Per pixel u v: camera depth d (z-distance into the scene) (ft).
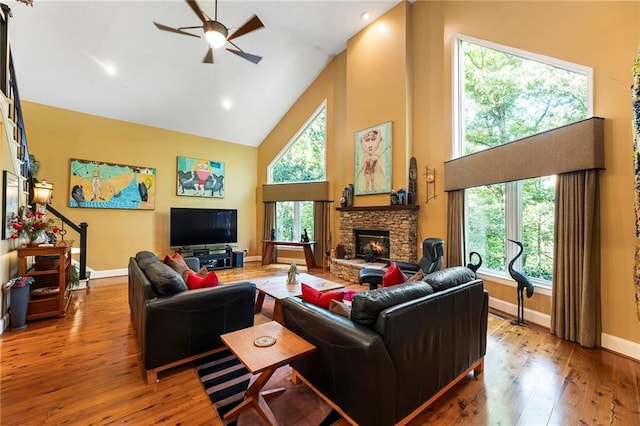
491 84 12.96
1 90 9.88
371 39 17.97
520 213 11.82
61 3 12.80
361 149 18.49
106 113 18.45
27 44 13.80
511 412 5.98
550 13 10.09
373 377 4.71
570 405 6.18
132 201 19.47
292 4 15.88
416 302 5.57
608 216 8.58
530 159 10.22
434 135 15.24
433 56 15.34
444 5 14.65
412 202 15.85
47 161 16.71
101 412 5.89
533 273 11.36
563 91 10.24
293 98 23.40
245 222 25.34
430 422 5.66
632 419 5.75
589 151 8.55
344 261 18.15
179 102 19.56
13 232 10.94
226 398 6.36
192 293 7.68
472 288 7.13
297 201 23.71
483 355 7.58
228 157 24.40
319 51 20.43
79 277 15.39
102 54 15.33
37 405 6.09
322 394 5.85
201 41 16.26
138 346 8.76
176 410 5.98
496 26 11.99
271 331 6.40
